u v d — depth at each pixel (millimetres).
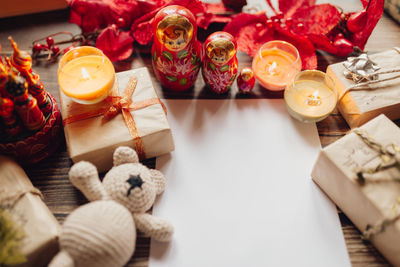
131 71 482
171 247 405
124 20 532
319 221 420
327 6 518
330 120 487
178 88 493
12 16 569
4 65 395
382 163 382
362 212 387
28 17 570
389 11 568
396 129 408
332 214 424
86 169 374
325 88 473
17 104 379
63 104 451
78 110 445
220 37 438
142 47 551
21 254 343
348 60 481
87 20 528
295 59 495
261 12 530
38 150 430
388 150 387
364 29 513
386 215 356
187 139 472
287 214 424
